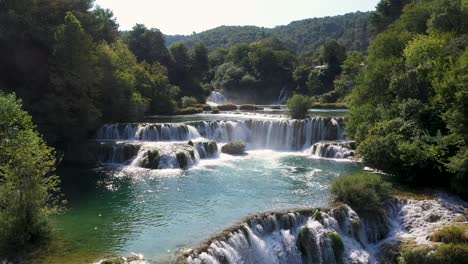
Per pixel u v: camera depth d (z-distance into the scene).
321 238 23.30
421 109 33.44
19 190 20.14
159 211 26.23
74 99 42.75
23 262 18.62
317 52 153.75
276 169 37.56
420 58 39.72
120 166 38.62
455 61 34.47
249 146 49.41
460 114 27.45
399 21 67.06
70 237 21.89
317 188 31.03
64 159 40.66
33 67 43.50
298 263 23.08
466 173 27.39
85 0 53.50
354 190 26.48
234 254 21.17
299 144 47.66
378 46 54.88
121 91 51.84
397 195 28.11
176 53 104.00
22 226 20.17
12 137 20.08
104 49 51.53
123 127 46.69
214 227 23.23
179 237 21.91
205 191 30.61
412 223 25.42
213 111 72.06
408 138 31.91
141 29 99.19
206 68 113.19
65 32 42.34
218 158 42.88
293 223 24.39
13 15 41.22
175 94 78.94
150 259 19.28
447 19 50.31
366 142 32.97
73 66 42.88
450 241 22.19
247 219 23.61
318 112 67.81
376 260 23.42
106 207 27.09
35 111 39.38
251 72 130.75
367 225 25.53
